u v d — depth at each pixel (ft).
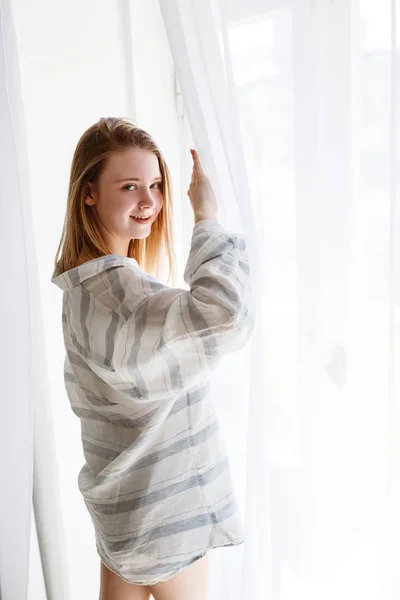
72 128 4.90
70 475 5.25
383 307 3.16
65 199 4.97
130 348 2.94
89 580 5.49
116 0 5.05
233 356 3.69
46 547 4.66
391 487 3.20
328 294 3.24
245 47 3.20
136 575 3.33
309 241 3.22
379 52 2.98
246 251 3.15
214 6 3.21
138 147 3.27
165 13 3.12
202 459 3.38
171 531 3.27
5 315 4.11
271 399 3.48
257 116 3.26
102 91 5.04
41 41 4.60
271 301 3.42
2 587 4.49
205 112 3.18
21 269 4.04
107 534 3.36
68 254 3.48
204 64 3.13
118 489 3.35
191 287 2.88
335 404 3.30
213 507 3.38
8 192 3.95
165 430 3.31
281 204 3.31
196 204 3.16
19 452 4.26
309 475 3.36
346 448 3.31
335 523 3.39
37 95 4.63
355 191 3.12
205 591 3.60
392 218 3.01
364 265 3.17
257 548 3.47
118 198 3.27
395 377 3.12
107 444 3.41
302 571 3.47
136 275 3.06
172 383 3.02
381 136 3.04
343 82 3.05
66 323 3.39
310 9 3.04
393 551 3.23
